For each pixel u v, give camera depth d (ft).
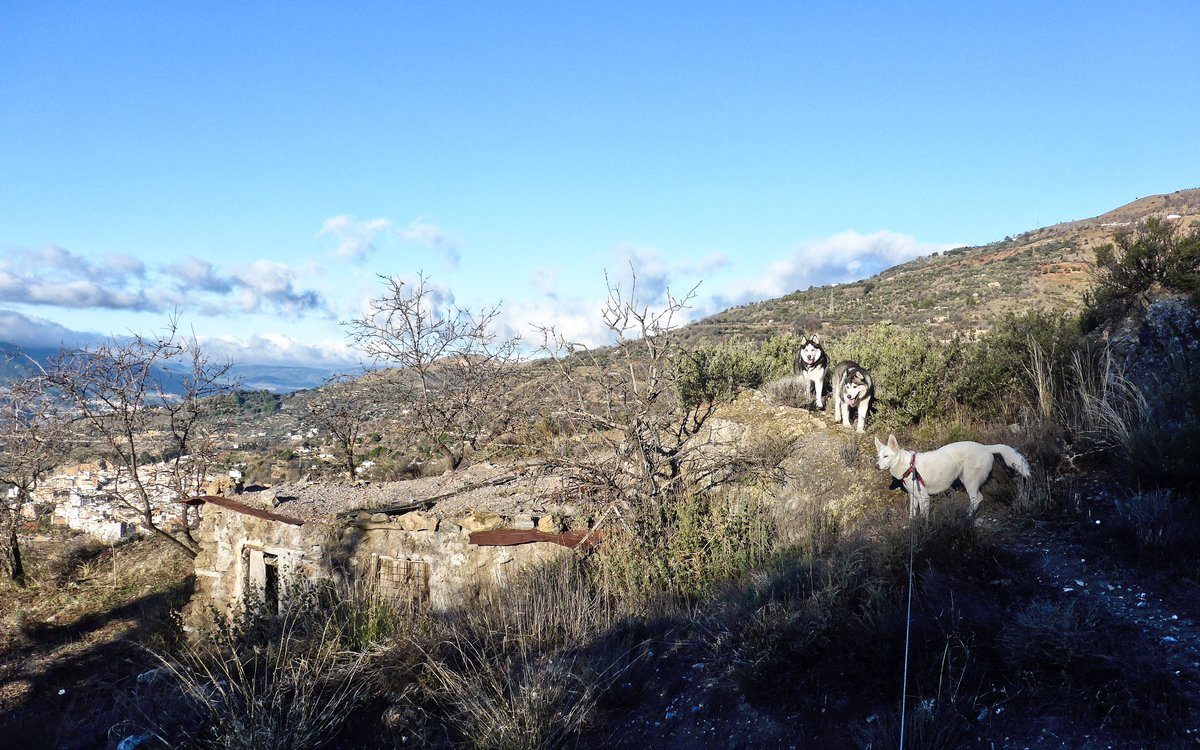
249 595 35.91
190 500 43.34
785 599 21.54
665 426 34.76
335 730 21.24
